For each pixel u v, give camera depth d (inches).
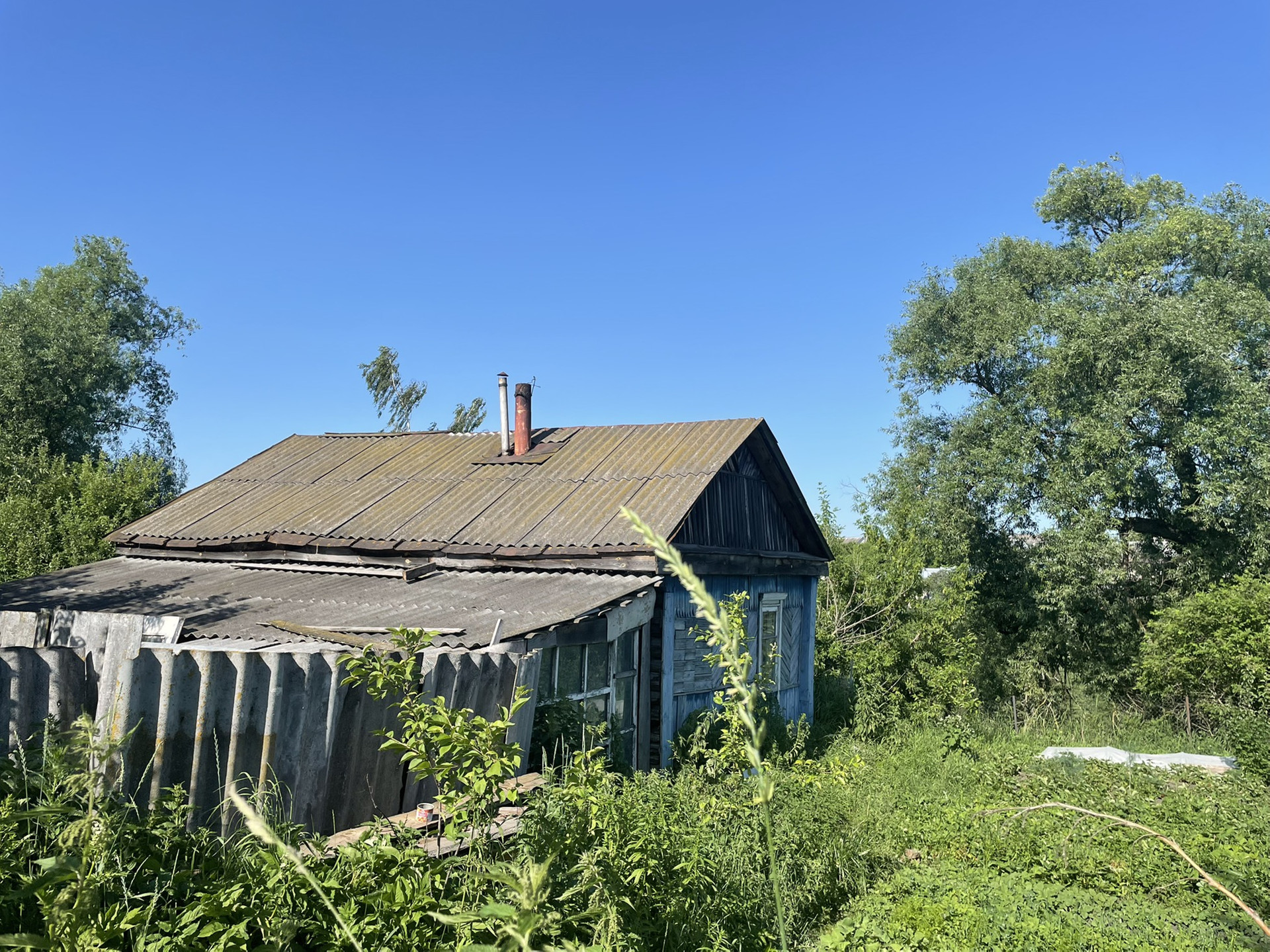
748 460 561.0
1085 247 890.1
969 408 832.3
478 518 502.9
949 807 331.3
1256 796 383.6
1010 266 871.7
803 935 228.4
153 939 128.3
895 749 496.7
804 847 263.1
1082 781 384.8
